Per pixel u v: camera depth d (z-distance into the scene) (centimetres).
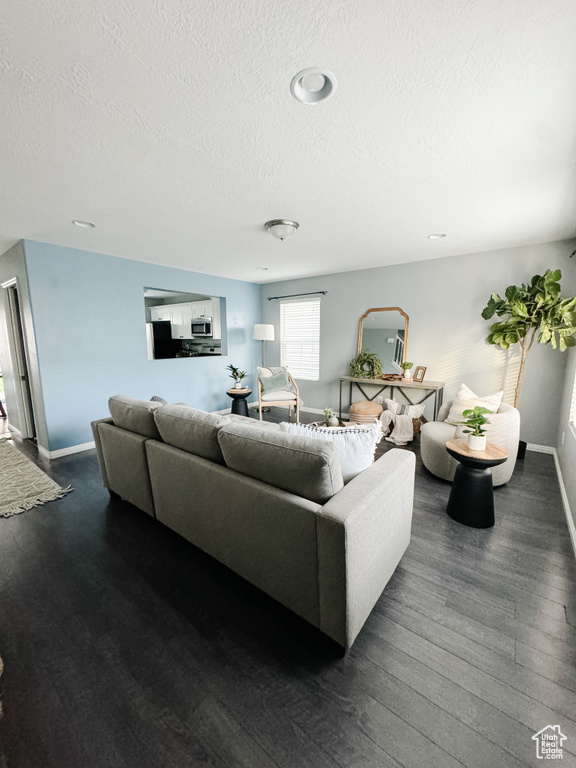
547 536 207
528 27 97
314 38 101
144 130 146
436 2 90
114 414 238
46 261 325
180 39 100
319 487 131
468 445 230
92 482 290
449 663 126
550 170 184
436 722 107
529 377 357
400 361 442
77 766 96
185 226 277
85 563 186
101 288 370
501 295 364
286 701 113
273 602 158
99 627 143
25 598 160
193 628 143
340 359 507
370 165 179
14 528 221
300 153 167
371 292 459
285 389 496
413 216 256
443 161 175
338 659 128
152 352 686
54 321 335
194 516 180
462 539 204
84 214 247
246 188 206
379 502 137
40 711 110
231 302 542
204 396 509
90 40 100
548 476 294
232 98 126
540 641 135
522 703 112
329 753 99
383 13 93
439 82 119
